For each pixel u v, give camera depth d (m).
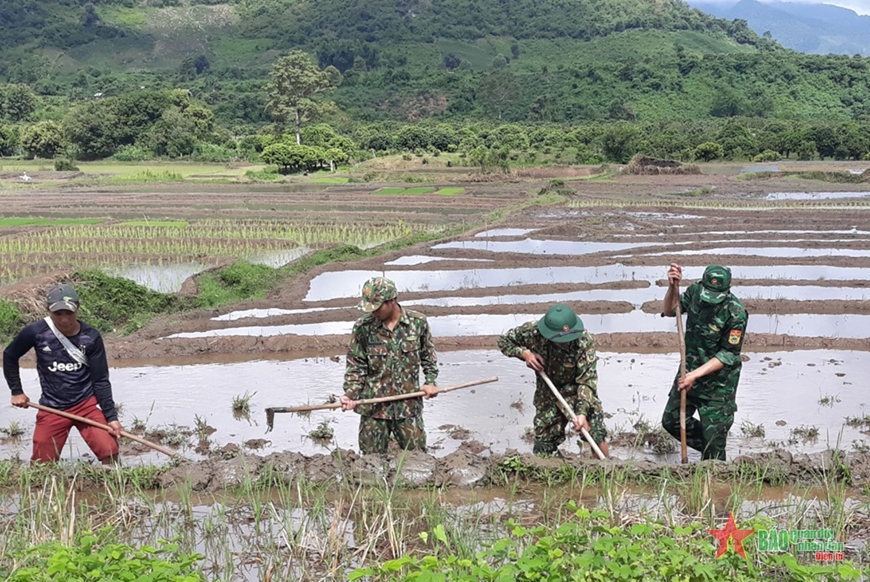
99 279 16.20
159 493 7.27
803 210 31.33
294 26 185.25
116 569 4.63
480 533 6.25
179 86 124.62
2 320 14.40
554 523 6.43
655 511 6.53
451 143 75.38
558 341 7.23
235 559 5.99
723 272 7.55
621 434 9.09
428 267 20.23
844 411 10.02
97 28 178.75
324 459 7.60
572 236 25.09
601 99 100.88
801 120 87.94
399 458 7.46
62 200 40.16
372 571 4.71
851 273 19.22
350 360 7.54
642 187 43.38
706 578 4.59
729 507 6.65
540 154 66.56
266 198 40.47
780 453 7.53
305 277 19.22
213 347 13.28
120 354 12.99
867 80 102.19
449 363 12.37
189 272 20.69
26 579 4.72
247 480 6.93
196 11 198.25
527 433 9.28
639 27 160.50
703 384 7.80
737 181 46.31
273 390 11.25
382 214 32.84
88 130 73.06
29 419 10.14
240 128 89.88
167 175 53.81
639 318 15.09
